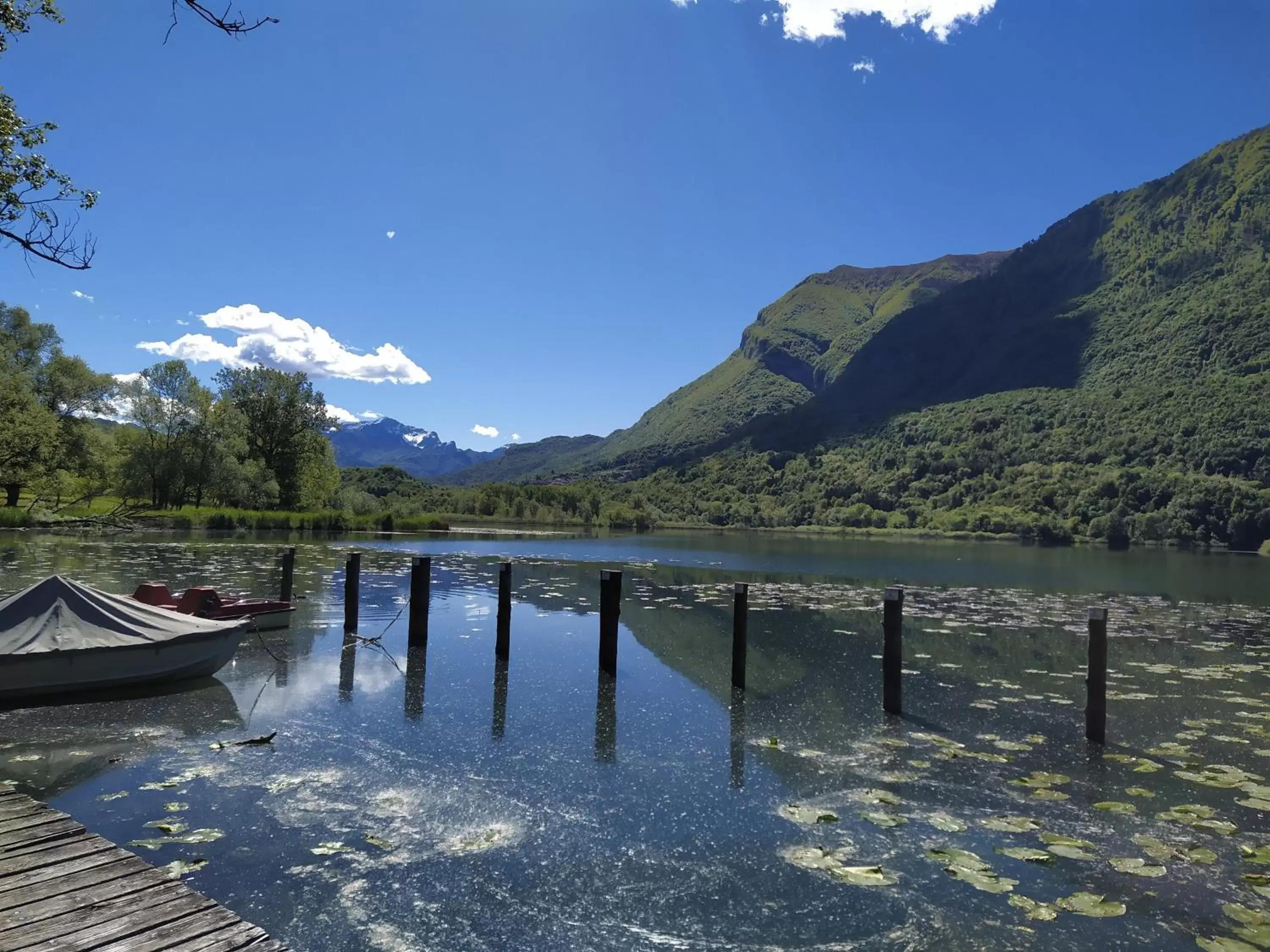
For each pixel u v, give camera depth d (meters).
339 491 87.50
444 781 9.55
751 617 23.50
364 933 6.24
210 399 67.75
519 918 6.54
